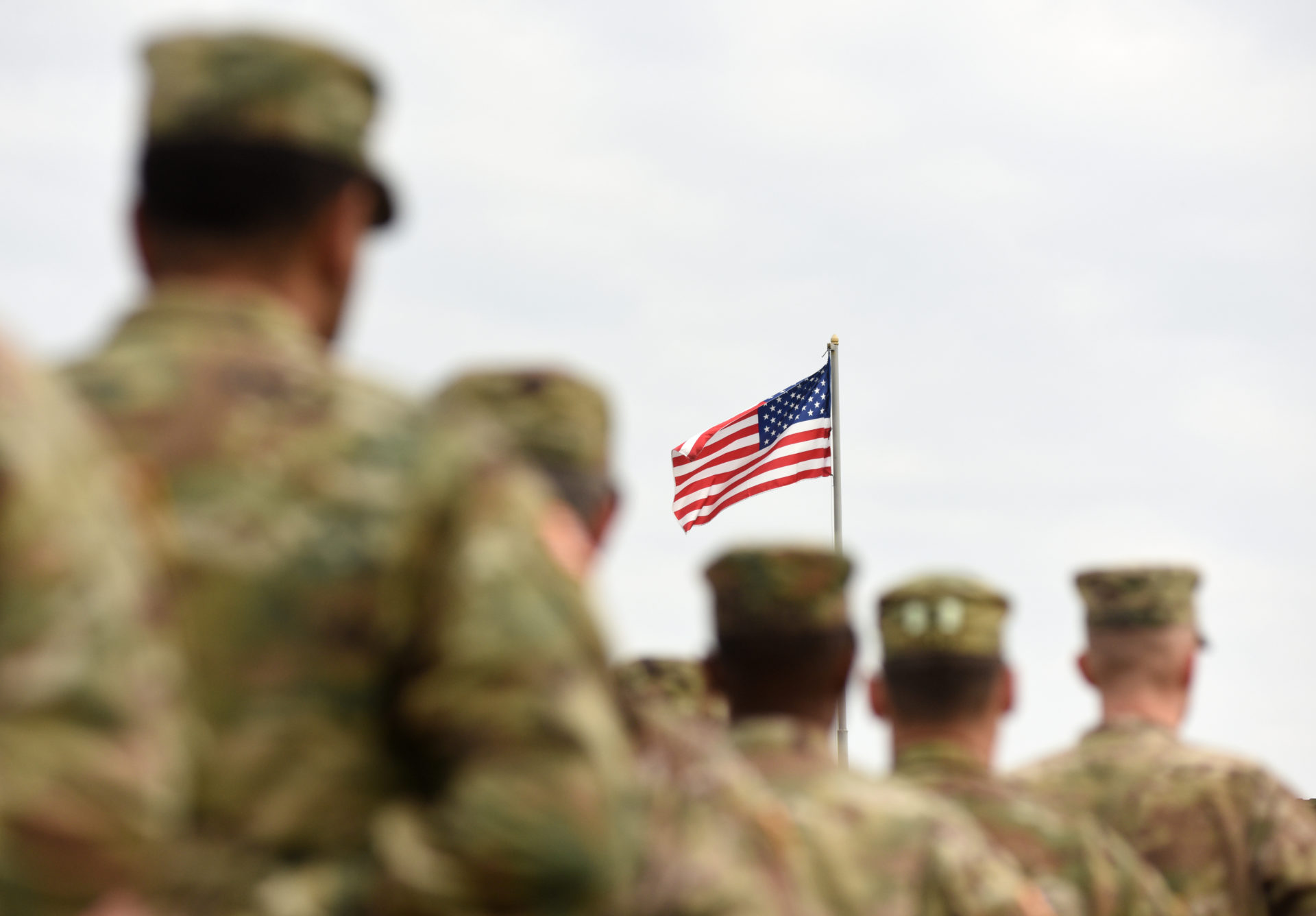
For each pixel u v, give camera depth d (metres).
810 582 6.79
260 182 3.40
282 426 3.19
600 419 5.04
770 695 6.79
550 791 2.90
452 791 2.94
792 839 5.77
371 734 3.08
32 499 2.59
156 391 3.21
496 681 2.97
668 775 4.86
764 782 6.57
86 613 2.59
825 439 26.36
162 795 2.61
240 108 3.39
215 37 3.43
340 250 3.54
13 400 2.64
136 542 2.79
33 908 2.46
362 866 3.02
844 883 6.27
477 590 3.05
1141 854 9.05
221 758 2.97
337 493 3.14
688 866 4.70
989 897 6.48
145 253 3.53
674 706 8.91
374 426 3.25
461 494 3.20
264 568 3.06
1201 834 9.02
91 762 2.51
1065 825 7.68
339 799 3.04
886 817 6.50
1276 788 9.18
